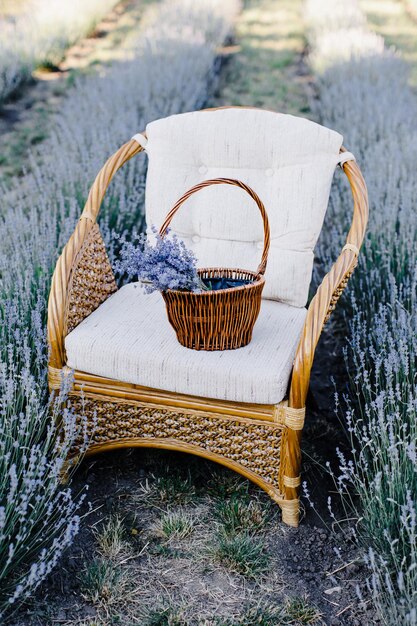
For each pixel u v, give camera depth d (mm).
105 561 1957
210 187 2480
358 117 5242
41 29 8578
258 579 1927
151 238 2553
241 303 1966
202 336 2020
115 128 4633
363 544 1996
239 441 2074
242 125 2432
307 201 2365
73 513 2129
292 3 13062
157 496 2227
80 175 3812
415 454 1800
